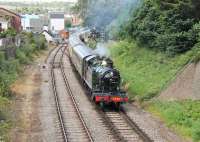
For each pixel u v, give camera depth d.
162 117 25.16
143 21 38.78
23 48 56.91
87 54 36.47
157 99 28.02
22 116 25.91
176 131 22.58
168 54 32.75
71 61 54.28
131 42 43.50
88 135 21.58
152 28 37.44
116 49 46.12
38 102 30.08
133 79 34.03
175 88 27.03
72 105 29.14
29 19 120.25
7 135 21.56
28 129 23.11
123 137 21.55
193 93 25.48
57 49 82.69
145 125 23.92
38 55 66.56
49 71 47.47
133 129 23.03
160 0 35.06
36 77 42.41
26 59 53.53
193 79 25.69
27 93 33.56
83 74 35.75
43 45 77.62
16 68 43.41
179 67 29.56
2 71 36.56
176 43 32.25
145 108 27.77
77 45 48.22
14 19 78.88
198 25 31.19
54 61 58.56
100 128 23.19
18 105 28.97
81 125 23.80
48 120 24.92
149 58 36.09
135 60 38.84
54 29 150.38
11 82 35.62
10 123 24.02
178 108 24.78
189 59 29.33
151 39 36.97
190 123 22.59
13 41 52.03
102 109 27.78
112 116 26.05
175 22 33.59
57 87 36.62
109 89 28.14
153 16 37.81
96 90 28.42
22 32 72.44
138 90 31.09
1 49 41.31
